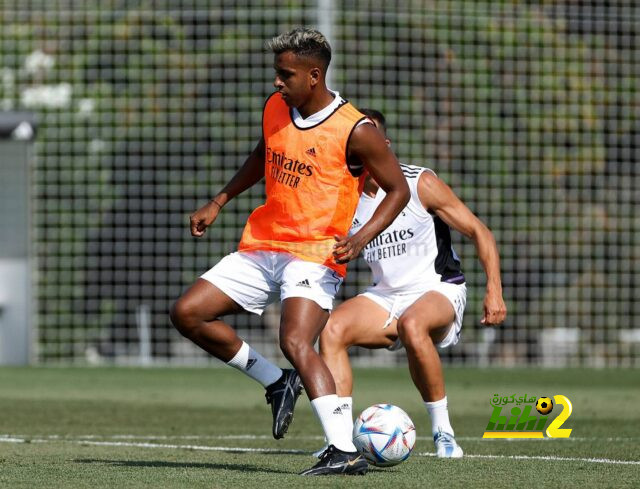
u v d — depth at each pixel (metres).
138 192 66.69
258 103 67.00
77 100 69.12
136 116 67.75
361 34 67.12
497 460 22.03
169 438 27.78
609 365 66.69
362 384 48.62
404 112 66.94
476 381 50.44
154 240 66.25
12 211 58.41
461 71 67.12
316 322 18.77
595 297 67.00
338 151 18.80
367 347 24.67
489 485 17.86
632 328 67.00
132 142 67.44
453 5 67.56
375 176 18.89
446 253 25.03
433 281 24.61
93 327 66.06
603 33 67.81
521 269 66.50
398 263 24.52
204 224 20.38
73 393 43.56
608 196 67.56
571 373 56.19
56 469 19.78
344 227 19.09
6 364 58.84
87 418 33.56
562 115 67.50
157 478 18.38
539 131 67.38
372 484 17.62
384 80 66.94
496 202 66.69
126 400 40.66
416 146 66.81
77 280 65.81
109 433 29.12
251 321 64.44
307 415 35.34
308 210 18.92
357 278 62.06
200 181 66.75
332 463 18.64
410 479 18.42
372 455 19.72
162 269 65.88
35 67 70.50
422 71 67.69
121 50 69.12
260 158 20.20
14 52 70.75
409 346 23.33
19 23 70.75
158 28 68.50
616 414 35.28
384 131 24.52
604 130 67.56
